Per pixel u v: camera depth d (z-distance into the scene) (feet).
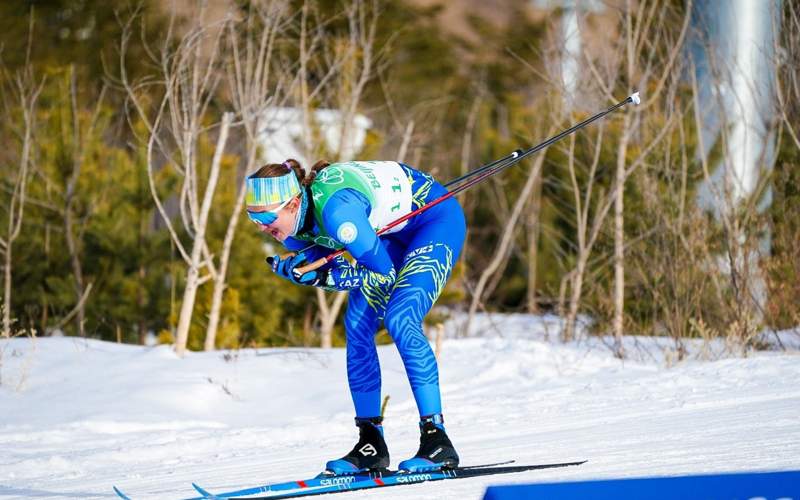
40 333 143.64
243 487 58.95
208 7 135.54
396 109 201.57
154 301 144.15
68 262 147.23
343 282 52.39
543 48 151.33
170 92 117.39
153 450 79.77
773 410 73.51
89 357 111.65
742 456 54.65
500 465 57.62
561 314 139.03
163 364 109.60
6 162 154.30
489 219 209.77
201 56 132.77
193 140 118.21
